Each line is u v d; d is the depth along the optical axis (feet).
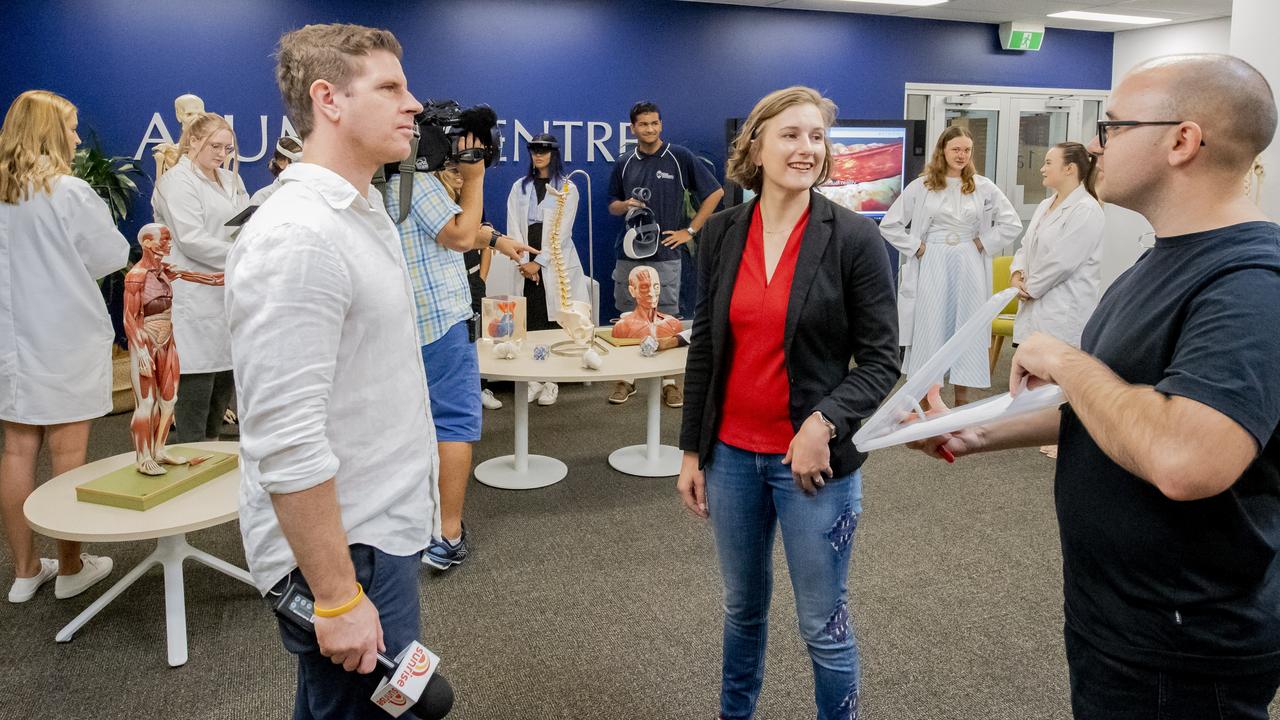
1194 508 3.65
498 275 18.35
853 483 5.89
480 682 8.08
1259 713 3.82
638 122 17.90
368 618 4.14
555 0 20.63
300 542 3.94
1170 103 3.70
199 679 8.15
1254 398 3.23
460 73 20.15
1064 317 13.98
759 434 6.02
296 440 3.83
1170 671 3.81
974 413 4.41
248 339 3.85
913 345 17.79
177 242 12.09
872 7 22.84
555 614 9.37
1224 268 3.53
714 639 8.84
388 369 4.37
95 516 7.93
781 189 5.78
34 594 9.74
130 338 8.39
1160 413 3.32
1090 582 4.10
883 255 5.73
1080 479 4.09
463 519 12.03
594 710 7.65
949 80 25.26
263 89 18.95
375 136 4.24
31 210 8.86
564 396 19.17
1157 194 3.84
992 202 17.30
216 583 10.11
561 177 18.53
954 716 7.53
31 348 9.04
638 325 13.83
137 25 17.99
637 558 10.78
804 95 5.67
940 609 9.43
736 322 5.99
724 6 22.21
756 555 6.33
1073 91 27.14
